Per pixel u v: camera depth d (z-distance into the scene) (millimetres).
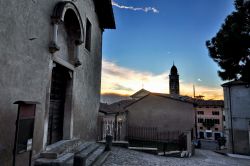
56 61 6293
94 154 7078
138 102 23438
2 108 3930
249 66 8938
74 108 7754
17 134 3459
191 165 8453
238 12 9328
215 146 32500
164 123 21859
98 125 11977
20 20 4520
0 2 3924
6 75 4066
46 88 5613
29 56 4852
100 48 11750
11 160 4031
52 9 5980
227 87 20641
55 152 5371
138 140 20281
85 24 9008
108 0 10562
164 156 11008
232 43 8977
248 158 16547
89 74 9641
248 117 18938
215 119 44500
